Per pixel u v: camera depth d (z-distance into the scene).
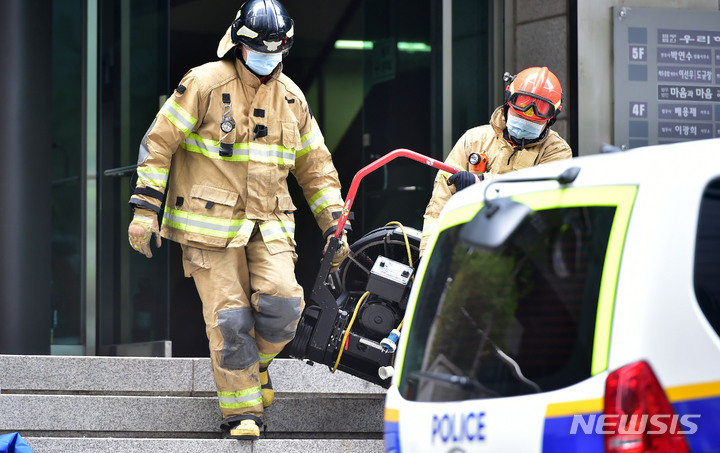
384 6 34.97
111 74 31.88
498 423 9.83
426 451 10.80
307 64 37.22
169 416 21.11
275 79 20.34
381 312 20.16
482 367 10.32
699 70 30.48
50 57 29.33
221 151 19.61
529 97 19.88
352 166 36.31
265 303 19.69
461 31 32.81
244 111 19.92
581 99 30.22
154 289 31.33
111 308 31.44
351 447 19.77
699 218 9.30
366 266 20.98
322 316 20.22
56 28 31.69
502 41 32.38
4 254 28.50
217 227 19.61
